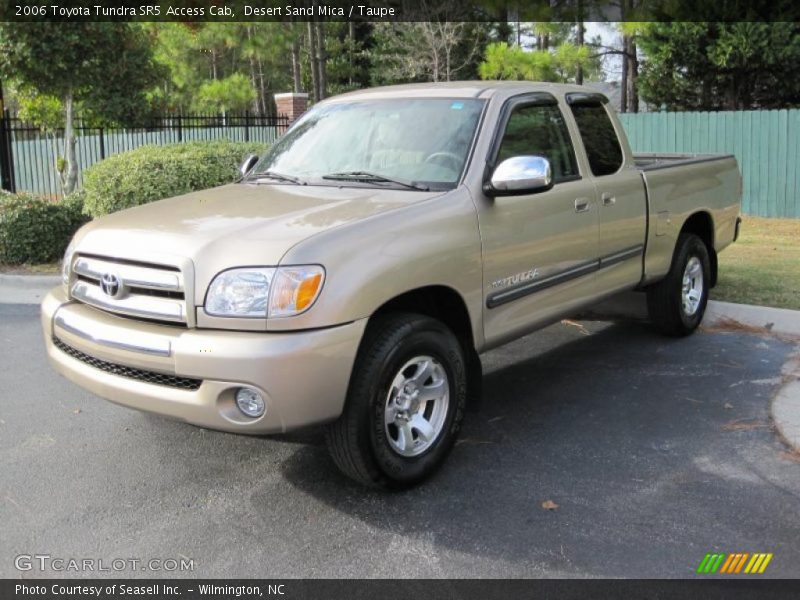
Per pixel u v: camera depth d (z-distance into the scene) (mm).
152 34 17016
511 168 4473
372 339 3957
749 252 10539
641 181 6031
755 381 5848
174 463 4609
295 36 21500
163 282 3826
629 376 6039
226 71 33594
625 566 3494
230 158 10719
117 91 13930
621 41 24672
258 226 3998
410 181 4672
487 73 18812
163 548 3705
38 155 21609
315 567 3539
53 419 5281
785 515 3910
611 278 5777
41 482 4371
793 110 14641
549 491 4199
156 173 10180
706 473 4383
